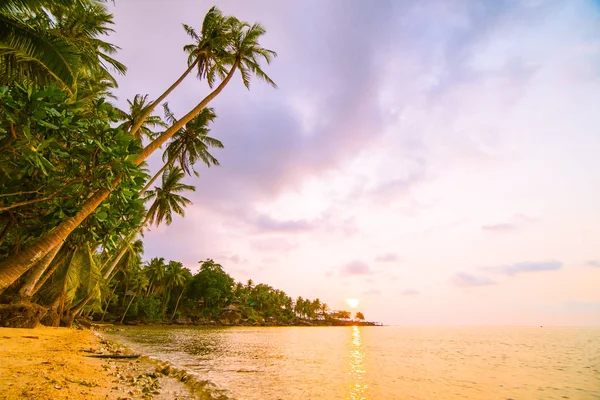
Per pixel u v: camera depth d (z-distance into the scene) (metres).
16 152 6.33
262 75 20.48
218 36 19.22
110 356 12.38
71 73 9.05
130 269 51.25
